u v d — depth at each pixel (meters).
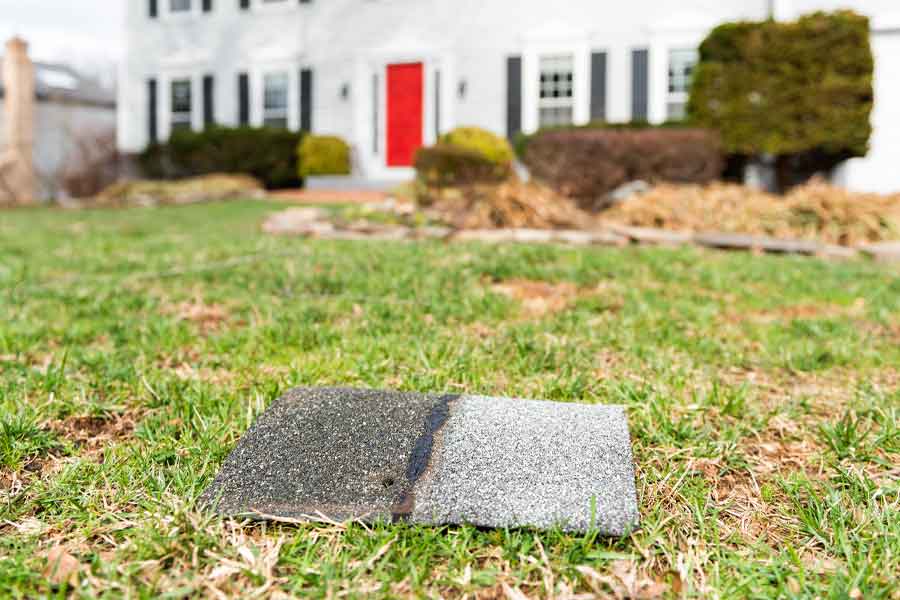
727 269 5.58
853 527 1.68
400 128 15.96
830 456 2.11
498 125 14.90
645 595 1.42
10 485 1.86
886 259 6.79
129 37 18.42
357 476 1.80
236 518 1.68
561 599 1.40
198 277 4.92
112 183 16.92
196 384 2.56
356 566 1.49
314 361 2.87
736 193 8.90
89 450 2.08
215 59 17.55
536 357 2.96
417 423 2.04
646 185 9.81
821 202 8.14
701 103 11.28
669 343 3.32
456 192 9.02
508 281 4.93
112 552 1.55
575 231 7.86
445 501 1.70
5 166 15.84
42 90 18.69
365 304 4.03
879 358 3.15
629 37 13.83
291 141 15.91
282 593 1.41
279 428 2.01
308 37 16.53
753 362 3.07
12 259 5.85
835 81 10.64
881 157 11.77
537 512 1.66
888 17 11.59
